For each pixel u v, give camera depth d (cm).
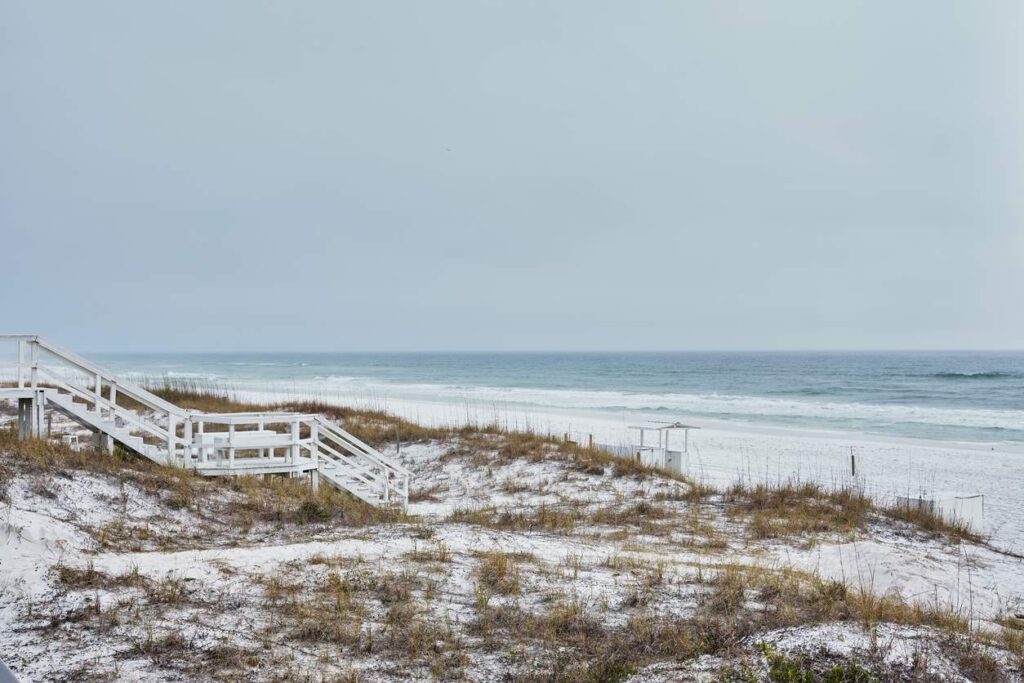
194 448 1559
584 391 7994
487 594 892
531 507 1703
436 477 2155
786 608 864
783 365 15600
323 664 663
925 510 1752
